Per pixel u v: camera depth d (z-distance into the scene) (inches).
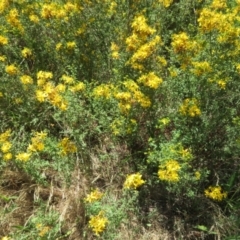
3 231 26.4
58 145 25.2
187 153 23.9
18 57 32.0
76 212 26.8
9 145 25.3
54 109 29.4
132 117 26.6
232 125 26.4
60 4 32.3
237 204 27.1
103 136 29.5
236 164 28.3
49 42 31.5
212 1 31.7
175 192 27.4
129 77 28.4
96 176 28.6
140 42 26.1
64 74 31.8
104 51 32.8
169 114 26.9
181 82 25.9
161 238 27.0
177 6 34.1
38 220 25.3
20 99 29.4
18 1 31.4
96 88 27.3
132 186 22.8
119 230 26.5
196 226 27.0
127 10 31.0
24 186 28.0
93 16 31.6
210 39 25.8
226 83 25.9
